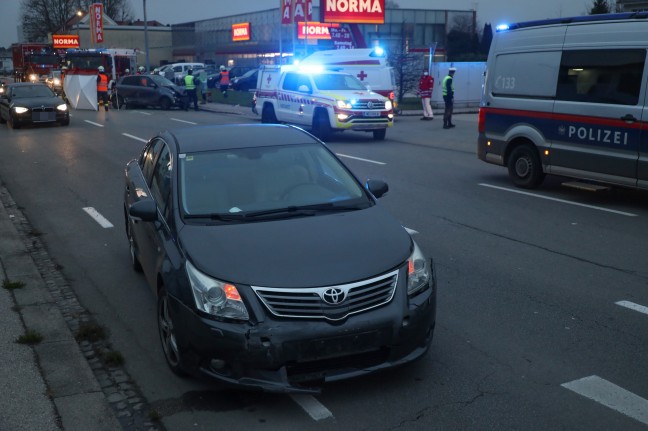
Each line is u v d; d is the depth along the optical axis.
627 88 9.88
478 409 4.39
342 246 4.67
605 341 5.44
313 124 19.78
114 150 17.53
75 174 13.96
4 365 4.93
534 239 8.55
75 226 9.59
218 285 4.32
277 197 5.38
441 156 16.14
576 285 6.80
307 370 4.31
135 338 5.66
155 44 81.44
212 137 6.14
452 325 5.79
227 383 4.30
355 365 4.40
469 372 4.91
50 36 90.00
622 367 4.98
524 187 11.95
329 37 34.81
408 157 15.97
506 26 11.93
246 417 4.35
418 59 33.91
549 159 11.28
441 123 24.84
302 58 26.41
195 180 5.47
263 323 4.21
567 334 5.58
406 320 4.46
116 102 34.38
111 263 7.79
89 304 6.47
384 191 5.94
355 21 31.55
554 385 4.71
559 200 10.94
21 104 22.84
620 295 6.50
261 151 5.90
